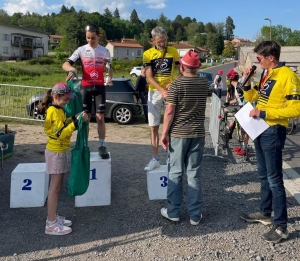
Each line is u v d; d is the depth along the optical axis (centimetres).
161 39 508
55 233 410
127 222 442
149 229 423
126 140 891
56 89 390
